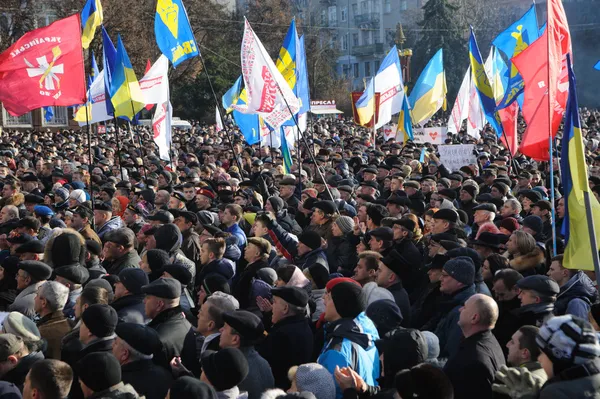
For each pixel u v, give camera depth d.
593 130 31.27
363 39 93.69
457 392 4.75
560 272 6.53
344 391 4.45
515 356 4.54
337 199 11.59
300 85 15.11
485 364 4.72
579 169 5.79
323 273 6.55
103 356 4.32
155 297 5.62
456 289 6.02
